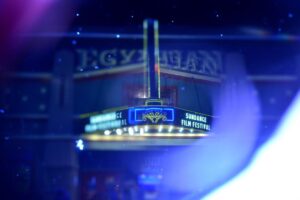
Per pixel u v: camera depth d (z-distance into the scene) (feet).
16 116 41.91
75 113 42.70
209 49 44.16
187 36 44.21
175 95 23.71
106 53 44.65
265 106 42.88
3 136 39.75
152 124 24.66
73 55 44.73
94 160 42.96
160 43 43.86
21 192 36.86
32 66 43.91
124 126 33.63
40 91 43.47
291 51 44.86
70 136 41.16
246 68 44.06
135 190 41.65
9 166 37.50
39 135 41.24
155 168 25.81
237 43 44.80
